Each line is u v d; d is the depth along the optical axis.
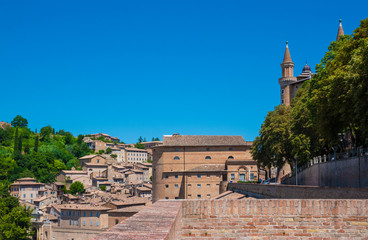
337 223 19.20
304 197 36.59
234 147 124.81
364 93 36.09
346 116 41.59
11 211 93.00
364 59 36.31
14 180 194.62
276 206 19.30
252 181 112.81
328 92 42.88
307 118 61.84
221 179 119.00
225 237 19.11
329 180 44.09
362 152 37.66
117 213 117.81
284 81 146.12
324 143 59.06
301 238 19.14
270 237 19.14
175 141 125.44
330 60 54.75
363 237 19.14
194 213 19.25
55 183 194.62
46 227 116.06
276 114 80.88
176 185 120.94
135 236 8.60
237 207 19.30
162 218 12.37
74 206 130.38
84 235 113.88
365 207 19.30
